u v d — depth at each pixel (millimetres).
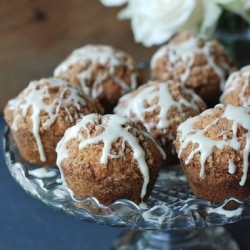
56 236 533
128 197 435
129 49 788
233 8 583
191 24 602
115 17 781
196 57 563
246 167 420
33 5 761
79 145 428
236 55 636
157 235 532
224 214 413
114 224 419
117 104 554
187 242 528
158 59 580
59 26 772
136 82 572
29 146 493
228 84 521
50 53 770
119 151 424
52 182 465
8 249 518
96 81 562
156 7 593
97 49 584
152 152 433
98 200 429
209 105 578
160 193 459
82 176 426
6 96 738
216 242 527
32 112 484
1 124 659
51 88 493
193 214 412
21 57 765
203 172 427
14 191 582
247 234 535
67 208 427
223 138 425
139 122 453
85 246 523
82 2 771
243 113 433
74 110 486
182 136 443
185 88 515
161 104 490
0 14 756
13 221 549
